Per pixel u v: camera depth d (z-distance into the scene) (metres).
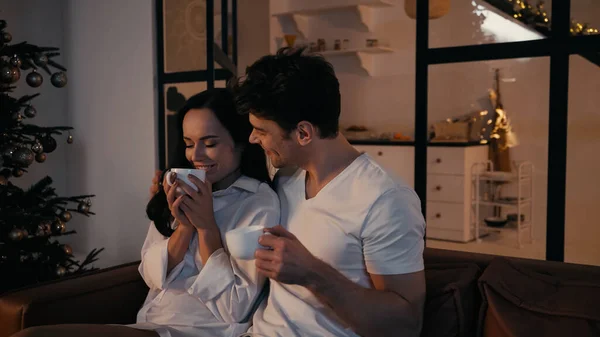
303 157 1.29
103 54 3.62
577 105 4.40
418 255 1.19
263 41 5.30
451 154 4.67
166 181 1.40
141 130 3.48
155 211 1.57
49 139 2.53
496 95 5.02
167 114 3.42
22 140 2.49
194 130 1.48
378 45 5.42
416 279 1.18
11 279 2.34
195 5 3.27
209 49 3.23
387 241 1.17
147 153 3.46
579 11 2.01
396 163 5.02
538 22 2.13
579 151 4.41
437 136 5.08
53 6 3.72
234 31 3.79
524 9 2.29
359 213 1.20
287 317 1.27
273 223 1.39
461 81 5.20
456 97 5.24
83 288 1.54
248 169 1.55
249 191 1.50
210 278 1.35
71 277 1.63
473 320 1.38
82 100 3.75
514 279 1.33
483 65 5.07
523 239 4.78
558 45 2.04
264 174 1.56
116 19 3.54
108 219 3.69
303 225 1.30
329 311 1.23
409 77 5.45
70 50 3.77
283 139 1.25
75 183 3.82
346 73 5.80
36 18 3.62
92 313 1.54
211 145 1.49
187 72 3.32
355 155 1.31
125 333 1.28
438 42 2.35
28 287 1.53
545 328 1.17
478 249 4.41
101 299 1.57
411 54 5.41
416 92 2.39
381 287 1.18
